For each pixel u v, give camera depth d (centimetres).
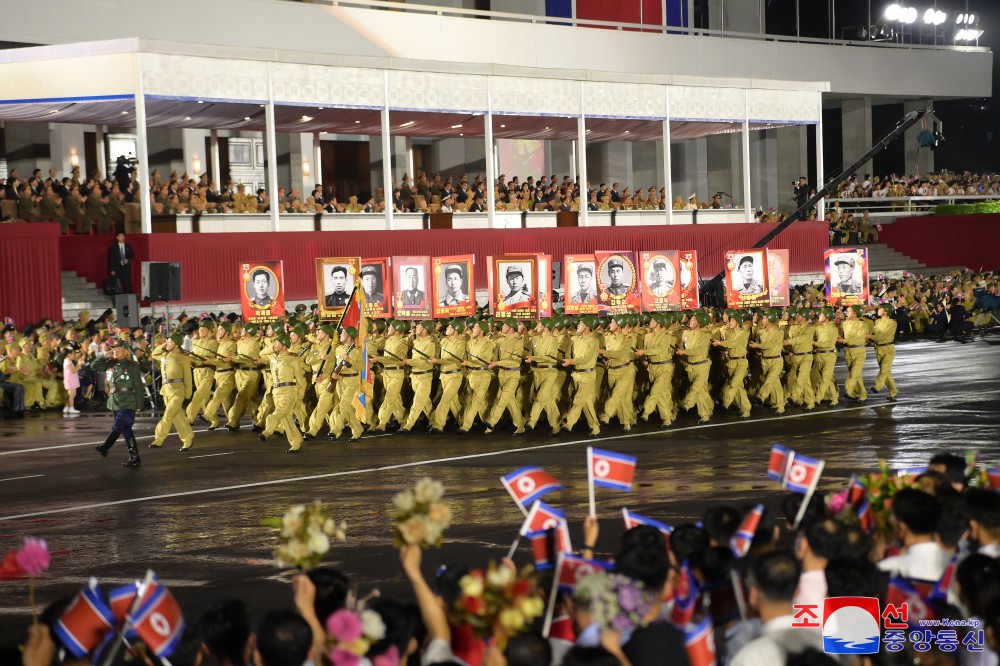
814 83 7950
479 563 1970
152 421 4244
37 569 894
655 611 959
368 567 1970
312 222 6150
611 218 7356
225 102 5603
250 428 4022
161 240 5247
